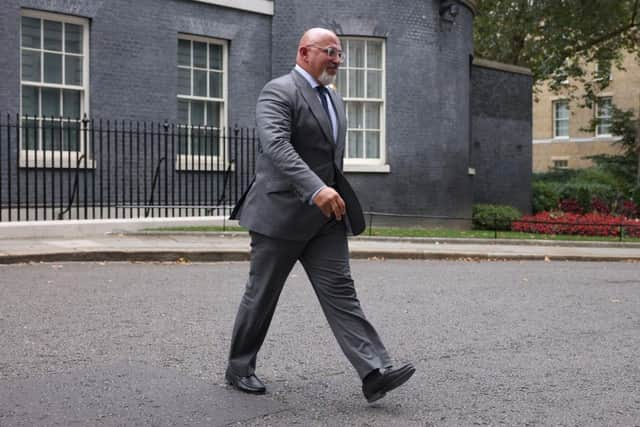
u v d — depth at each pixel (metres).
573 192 26.30
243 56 16.75
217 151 16.05
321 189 4.13
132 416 4.22
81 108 14.63
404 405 4.59
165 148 14.51
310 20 17.19
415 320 7.34
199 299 8.15
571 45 29.12
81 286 8.75
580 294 9.43
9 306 7.41
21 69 13.88
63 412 4.26
